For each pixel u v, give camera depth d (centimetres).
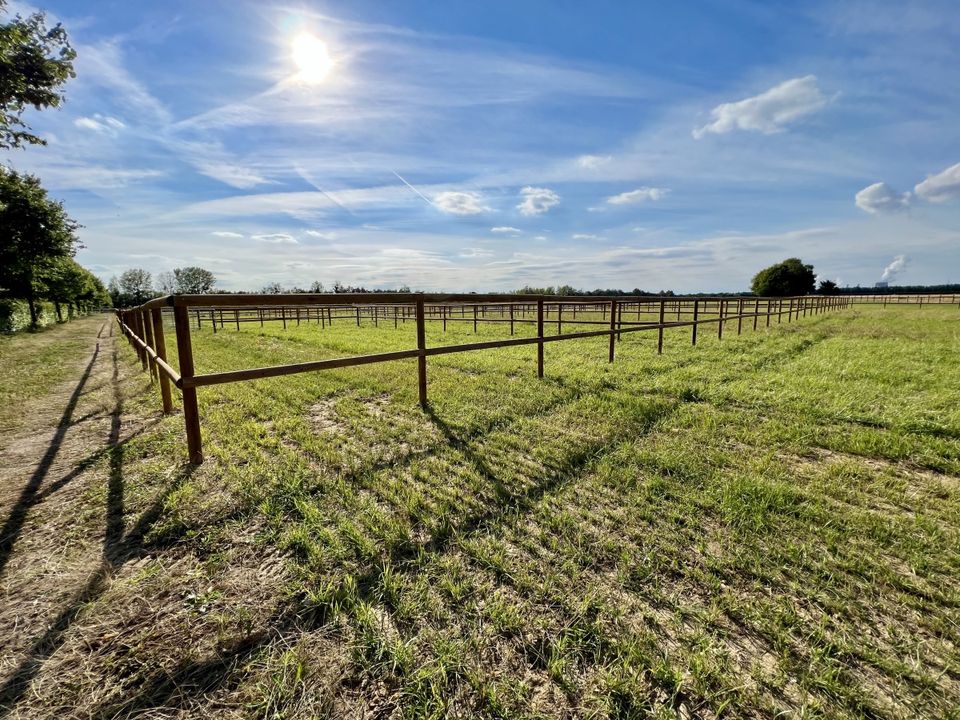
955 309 2323
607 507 206
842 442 286
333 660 123
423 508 205
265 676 119
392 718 107
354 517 198
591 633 132
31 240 1752
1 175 1414
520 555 170
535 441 295
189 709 109
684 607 142
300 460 265
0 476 252
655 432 312
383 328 1394
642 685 115
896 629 133
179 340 248
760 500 210
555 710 109
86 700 112
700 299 784
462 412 364
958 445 281
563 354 705
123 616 140
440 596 148
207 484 233
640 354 696
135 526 194
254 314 2205
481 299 421
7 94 955
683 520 195
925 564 162
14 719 106
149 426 348
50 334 1745
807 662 122
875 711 108
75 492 231
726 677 116
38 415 392
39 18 983
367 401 412
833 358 629
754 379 482
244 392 453
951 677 117
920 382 458
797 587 151
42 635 132
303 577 158
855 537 181
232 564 167
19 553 175
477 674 118
